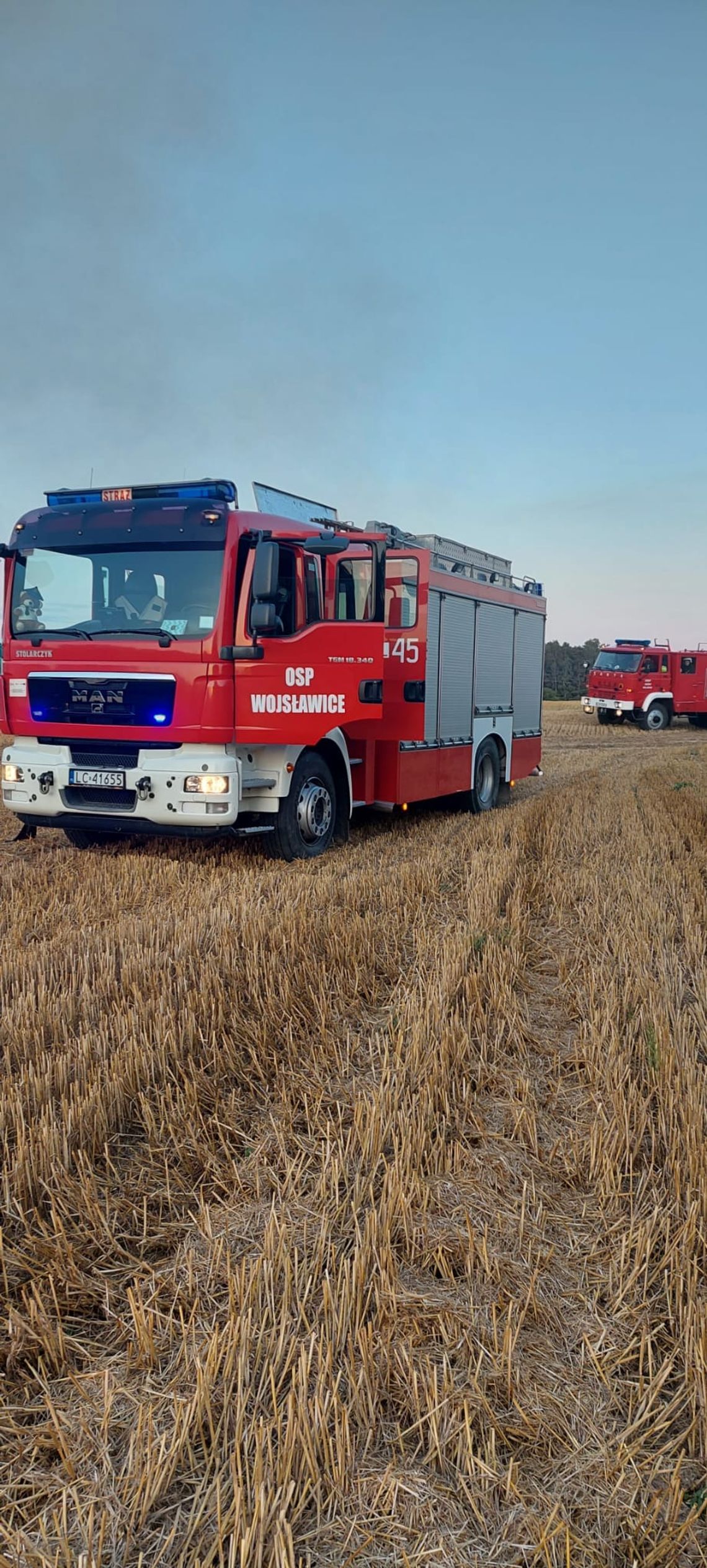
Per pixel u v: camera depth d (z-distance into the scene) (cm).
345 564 830
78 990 483
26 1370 238
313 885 707
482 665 1132
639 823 1082
